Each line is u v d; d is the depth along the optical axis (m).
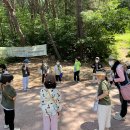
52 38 24.66
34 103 11.16
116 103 10.80
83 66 21.19
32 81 15.77
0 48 23.17
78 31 24.28
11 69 19.81
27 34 26.00
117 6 26.06
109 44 24.92
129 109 9.96
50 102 6.80
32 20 27.83
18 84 15.09
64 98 11.77
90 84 14.66
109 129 8.38
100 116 7.49
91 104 10.89
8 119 7.86
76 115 9.63
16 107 10.64
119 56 25.62
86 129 8.45
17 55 23.44
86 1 31.42
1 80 7.57
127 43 32.00
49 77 6.82
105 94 7.28
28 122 9.07
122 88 8.62
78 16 24.03
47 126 6.95
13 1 31.27
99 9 26.50
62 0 40.78
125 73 8.56
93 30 24.14
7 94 7.58
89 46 23.64
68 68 20.05
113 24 23.91
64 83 15.00
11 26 26.73
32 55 23.67
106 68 20.58
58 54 23.88
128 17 24.19
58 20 26.69
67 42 24.47
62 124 8.83
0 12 27.42
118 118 9.06
